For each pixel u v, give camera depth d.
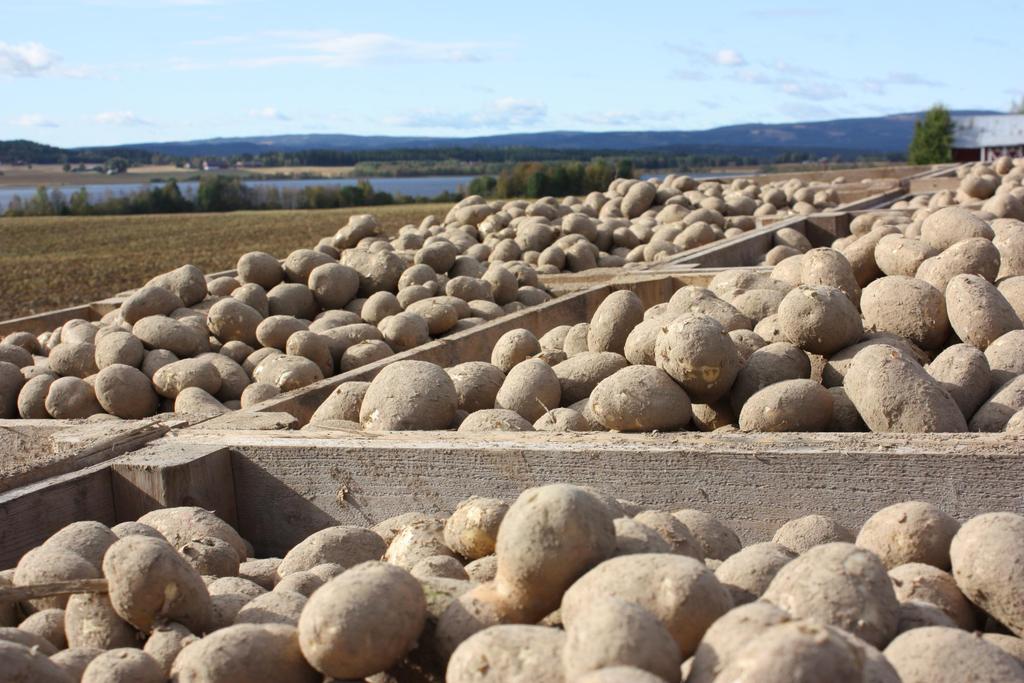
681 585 2.60
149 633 3.26
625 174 59.84
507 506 3.64
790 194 19.62
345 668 2.79
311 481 4.76
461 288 9.95
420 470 4.57
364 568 2.92
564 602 2.75
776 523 4.18
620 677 2.10
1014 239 6.99
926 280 6.39
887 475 4.02
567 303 9.13
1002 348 5.35
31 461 4.69
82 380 7.23
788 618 2.37
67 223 57.56
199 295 9.49
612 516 3.30
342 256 10.88
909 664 2.53
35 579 3.42
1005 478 3.88
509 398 5.68
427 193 109.50
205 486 4.71
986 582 2.99
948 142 56.09
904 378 4.64
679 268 10.35
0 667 2.79
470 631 2.88
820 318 5.28
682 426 5.04
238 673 2.78
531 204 16.36
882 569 2.80
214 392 7.36
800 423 4.80
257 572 3.95
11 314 22.16
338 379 6.47
